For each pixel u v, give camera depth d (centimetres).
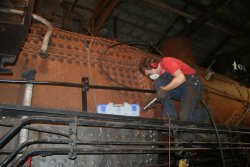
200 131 356
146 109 362
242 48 1114
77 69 347
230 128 399
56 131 286
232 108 517
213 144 371
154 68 362
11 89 288
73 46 367
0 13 220
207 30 1027
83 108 316
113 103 349
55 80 321
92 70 358
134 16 927
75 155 253
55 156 283
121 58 406
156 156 353
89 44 385
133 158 333
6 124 254
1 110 232
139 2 873
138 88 384
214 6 870
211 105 480
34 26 351
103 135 319
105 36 959
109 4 766
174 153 355
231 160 489
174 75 342
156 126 307
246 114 538
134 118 293
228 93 531
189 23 924
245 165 494
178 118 379
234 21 1033
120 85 370
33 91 301
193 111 371
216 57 716
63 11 795
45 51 324
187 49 580
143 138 348
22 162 230
